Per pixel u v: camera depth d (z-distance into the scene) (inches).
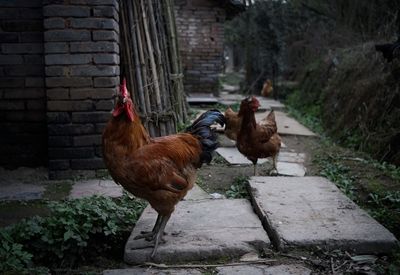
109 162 59.9
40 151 97.4
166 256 61.6
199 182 97.1
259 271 57.9
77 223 64.1
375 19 188.1
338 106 169.0
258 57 316.2
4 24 93.0
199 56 218.1
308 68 241.8
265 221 70.7
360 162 115.3
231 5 210.8
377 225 67.7
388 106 133.3
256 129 96.8
